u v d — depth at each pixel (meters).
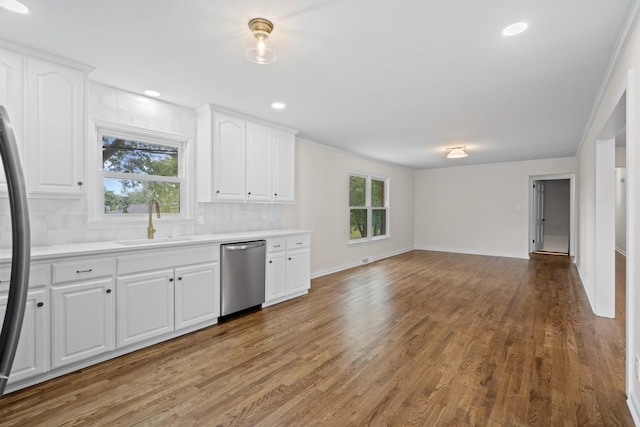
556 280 4.85
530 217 6.98
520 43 2.09
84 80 2.44
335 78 2.65
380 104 3.28
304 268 4.11
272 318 3.25
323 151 5.31
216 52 2.24
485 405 1.81
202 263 2.95
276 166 4.02
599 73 2.51
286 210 4.62
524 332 2.86
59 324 2.09
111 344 2.34
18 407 1.78
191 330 2.89
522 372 2.17
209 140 3.33
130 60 2.36
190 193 3.43
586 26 1.88
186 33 2.00
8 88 2.11
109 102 2.84
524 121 3.84
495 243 7.24
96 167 2.79
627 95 1.87
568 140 4.84
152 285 2.58
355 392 1.95
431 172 8.15
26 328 1.96
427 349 2.53
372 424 1.66
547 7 1.71
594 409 1.77
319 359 2.37
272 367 2.25
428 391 1.95
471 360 2.34
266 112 3.56
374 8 1.73
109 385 2.01
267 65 2.43
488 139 4.82
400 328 2.97
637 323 1.72
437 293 4.17
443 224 7.98
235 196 3.55
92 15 1.80
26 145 2.18
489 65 2.40
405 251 7.91
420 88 2.86
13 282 0.89
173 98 3.13
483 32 1.96
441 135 4.59
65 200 2.60
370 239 6.52
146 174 3.16
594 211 3.45
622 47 2.02
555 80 2.66
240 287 3.27
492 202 7.27
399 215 7.66
